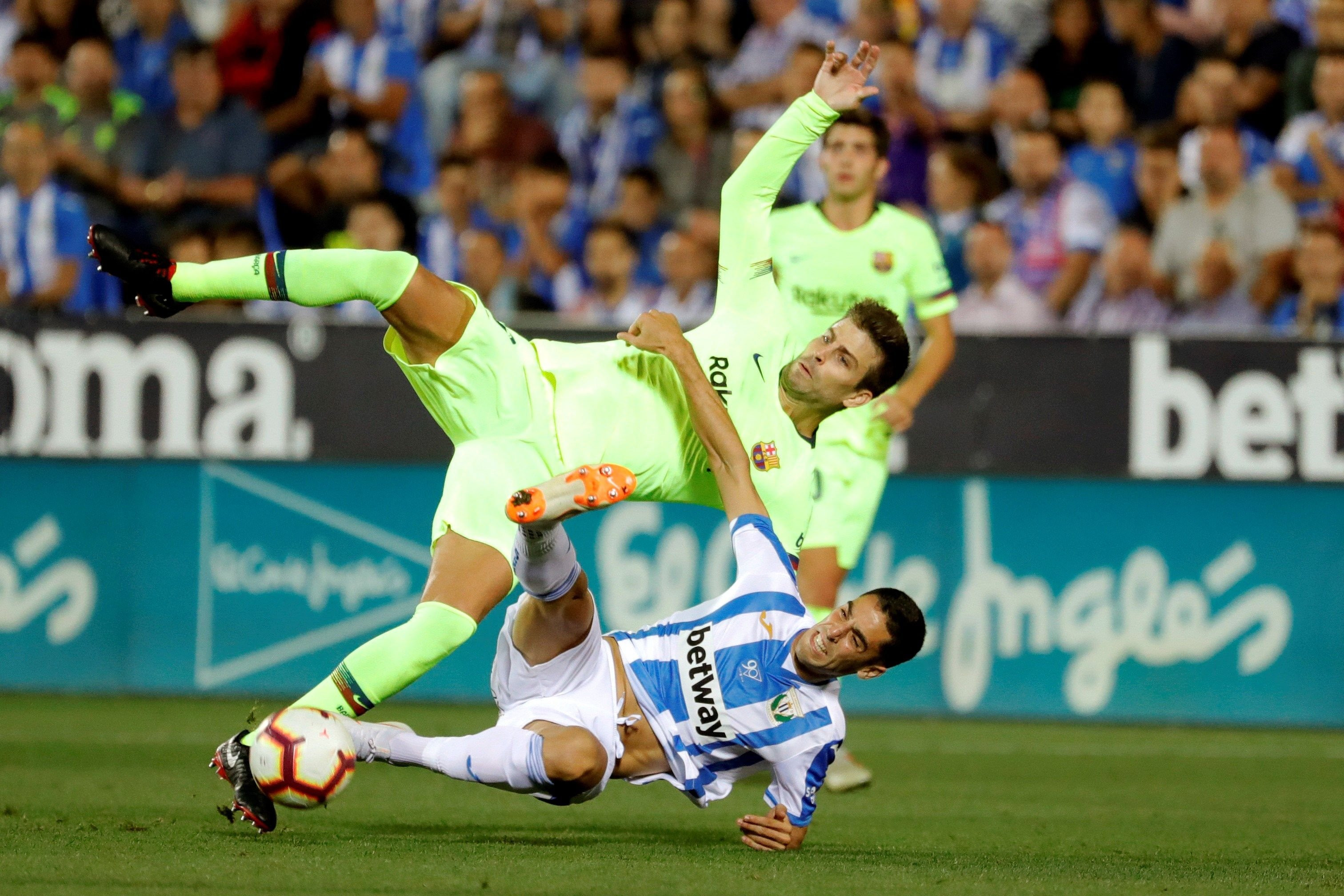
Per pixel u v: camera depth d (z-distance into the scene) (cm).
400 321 1355
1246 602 2744
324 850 1316
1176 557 2748
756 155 1494
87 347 2756
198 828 1458
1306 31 3825
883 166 2170
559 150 3644
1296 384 2712
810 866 1320
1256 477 2722
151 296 1351
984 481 2752
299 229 3547
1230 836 1684
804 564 2102
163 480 2773
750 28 3950
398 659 1305
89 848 1288
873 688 2803
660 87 3812
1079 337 2720
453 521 1345
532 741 1332
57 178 3456
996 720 2770
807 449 1538
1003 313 3384
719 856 1372
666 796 1938
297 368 2759
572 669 1396
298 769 1240
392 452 2755
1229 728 2744
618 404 1433
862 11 3762
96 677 2786
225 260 1363
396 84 3784
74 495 2777
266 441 2762
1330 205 3538
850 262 2169
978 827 1716
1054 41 3756
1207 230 3400
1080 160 3544
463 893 1103
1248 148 3603
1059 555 2755
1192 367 2716
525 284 3462
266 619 2778
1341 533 2731
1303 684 2745
